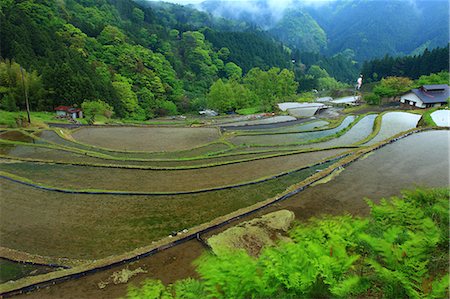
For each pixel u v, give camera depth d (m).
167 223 11.82
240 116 57.53
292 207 11.42
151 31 111.62
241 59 119.25
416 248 4.57
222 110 69.38
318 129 34.50
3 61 48.59
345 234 5.50
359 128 33.09
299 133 33.34
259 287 4.10
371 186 13.14
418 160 16.50
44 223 11.66
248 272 4.25
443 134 22.41
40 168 18.38
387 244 4.63
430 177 14.02
